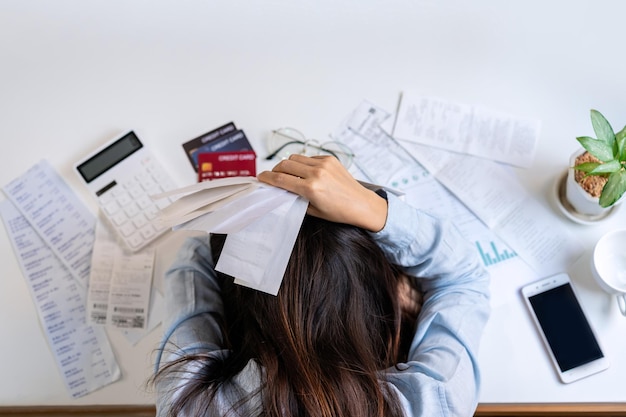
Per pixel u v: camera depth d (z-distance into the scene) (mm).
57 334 823
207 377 582
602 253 784
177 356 631
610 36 855
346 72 861
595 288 796
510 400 779
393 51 862
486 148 845
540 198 830
